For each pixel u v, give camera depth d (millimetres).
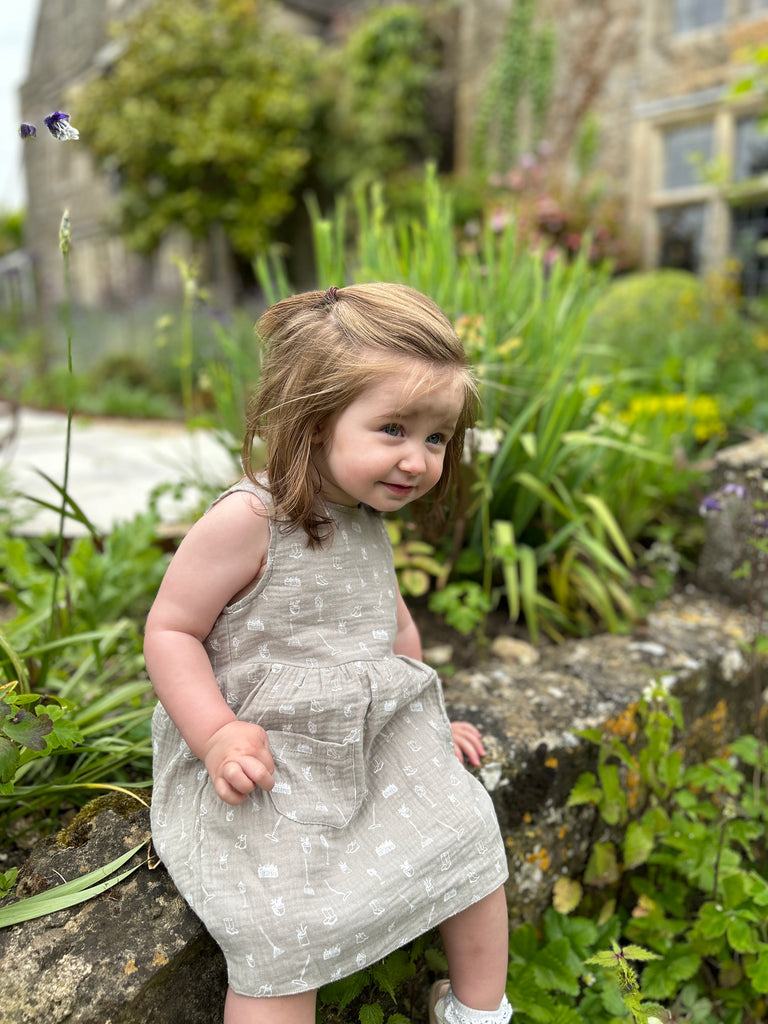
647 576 2408
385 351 1045
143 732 1491
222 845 1022
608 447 2406
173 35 8820
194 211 9039
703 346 4570
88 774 1355
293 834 1019
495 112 8461
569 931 1452
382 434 1056
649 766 1540
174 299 9125
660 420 2816
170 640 1081
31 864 1115
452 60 8930
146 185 9344
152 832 1122
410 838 1078
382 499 1091
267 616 1124
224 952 976
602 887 1597
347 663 1141
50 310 10492
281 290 2232
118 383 7168
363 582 1198
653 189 7434
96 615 1883
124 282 12422
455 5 8812
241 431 2229
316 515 1159
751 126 6871
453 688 1685
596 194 7559
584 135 7738
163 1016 994
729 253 7094
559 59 7914
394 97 8727
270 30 9719
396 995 1264
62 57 13523
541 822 1474
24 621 1695
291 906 968
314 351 1067
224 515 1104
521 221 5250
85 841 1161
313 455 1128
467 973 1138
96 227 13430
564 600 2102
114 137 8789
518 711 1573
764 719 2119
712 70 6793
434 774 1156
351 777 1086
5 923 1001
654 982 1424
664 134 7363
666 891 1570
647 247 7527
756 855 1729
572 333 2117
